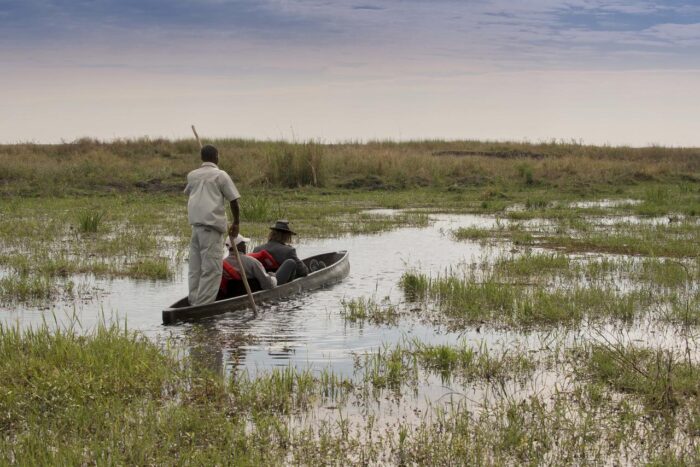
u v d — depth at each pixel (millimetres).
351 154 34688
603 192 30266
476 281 11844
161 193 27188
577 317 9469
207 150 9883
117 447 5230
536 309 9656
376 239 17156
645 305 10156
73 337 7605
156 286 11445
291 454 5340
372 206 25203
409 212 23297
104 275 12203
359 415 6172
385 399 6562
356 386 6879
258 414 5957
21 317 9383
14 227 17688
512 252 14898
